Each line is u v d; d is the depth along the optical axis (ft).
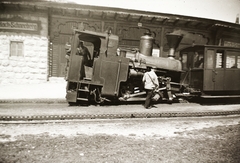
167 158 11.52
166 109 24.38
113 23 46.06
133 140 14.32
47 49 42.70
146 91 24.91
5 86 37.14
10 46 41.22
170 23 48.96
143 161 11.12
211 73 29.09
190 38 50.98
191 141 14.32
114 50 24.99
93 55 26.84
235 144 13.62
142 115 20.21
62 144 13.05
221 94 30.45
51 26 43.83
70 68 23.39
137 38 47.67
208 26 49.90
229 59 30.32
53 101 25.54
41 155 11.39
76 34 23.85
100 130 16.46
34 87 36.81
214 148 13.00
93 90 24.50
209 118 21.22
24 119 17.66
